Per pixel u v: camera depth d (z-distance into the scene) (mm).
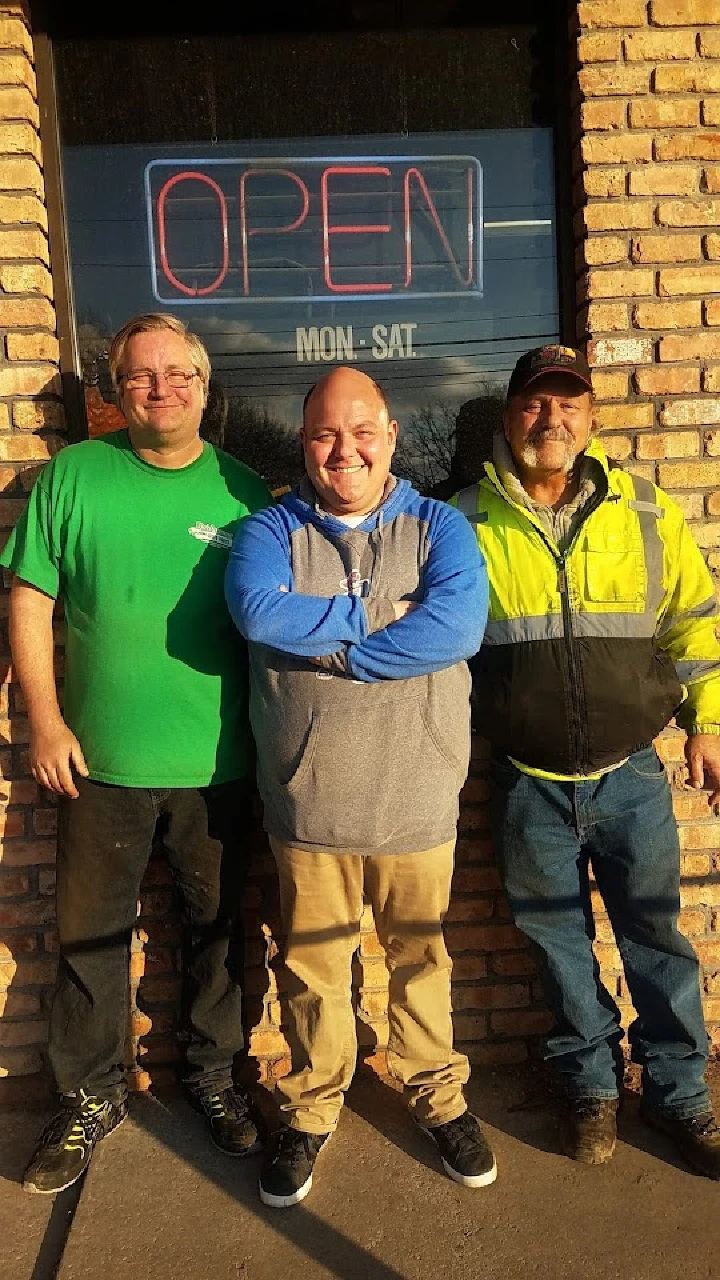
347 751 2033
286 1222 2184
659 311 2570
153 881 2650
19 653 2264
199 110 2686
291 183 2711
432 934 2248
